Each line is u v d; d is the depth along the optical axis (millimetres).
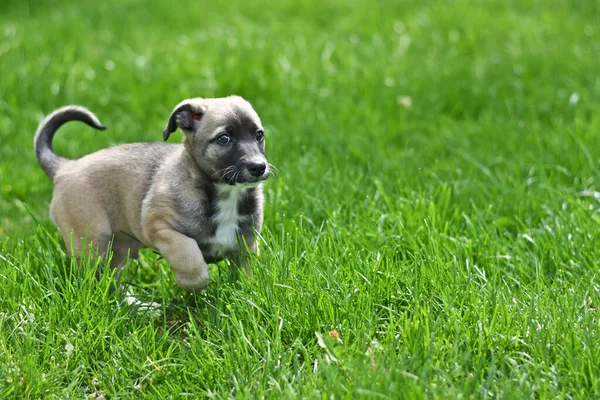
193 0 15617
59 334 5164
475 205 7156
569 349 4672
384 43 12336
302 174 7789
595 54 11344
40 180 8328
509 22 13203
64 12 14898
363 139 8922
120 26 13836
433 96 10289
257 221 5922
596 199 7207
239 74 10797
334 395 4367
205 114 5691
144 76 10977
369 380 4410
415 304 5203
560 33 12625
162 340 5242
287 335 5199
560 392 4418
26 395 4770
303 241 6008
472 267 5828
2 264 5910
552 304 5180
